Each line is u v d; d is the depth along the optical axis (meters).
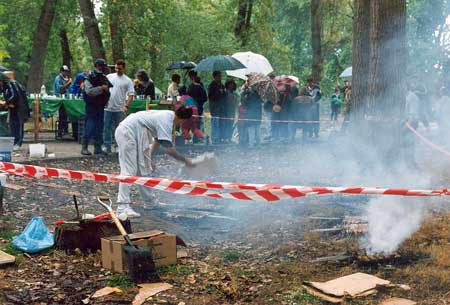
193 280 4.97
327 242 5.97
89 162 11.66
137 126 7.06
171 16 26.77
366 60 11.30
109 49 26.25
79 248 5.70
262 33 30.91
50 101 14.66
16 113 12.66
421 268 5.08
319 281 4.89
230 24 31.73
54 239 5.86
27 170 5.56
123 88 12.38
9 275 5.06
